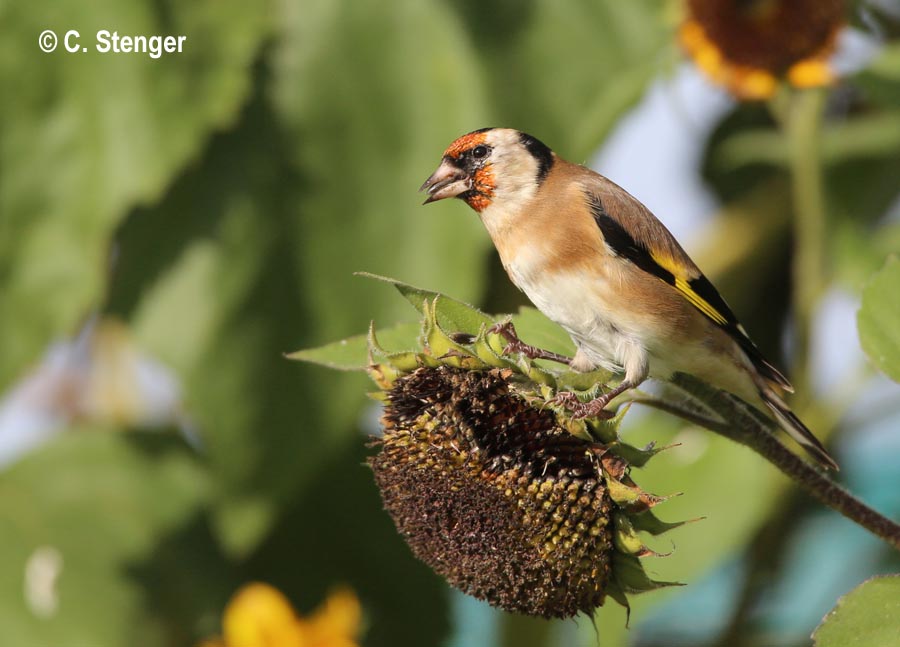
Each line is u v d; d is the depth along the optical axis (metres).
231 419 11.06
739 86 10.09
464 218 11.16
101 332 12.37
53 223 10.81
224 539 11.15
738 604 10.80
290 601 11.83
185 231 11.35
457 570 6.30
